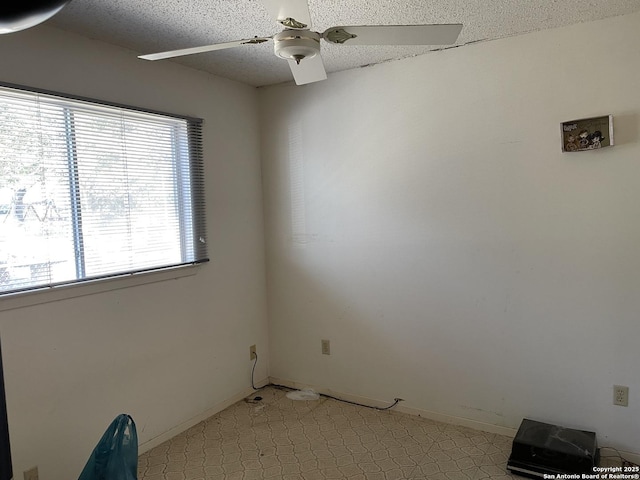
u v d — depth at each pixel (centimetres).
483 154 247
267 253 334
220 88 294
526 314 242
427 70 260
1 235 184
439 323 269
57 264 204
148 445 247
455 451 237
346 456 235
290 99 312
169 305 260
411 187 271
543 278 237
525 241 240
